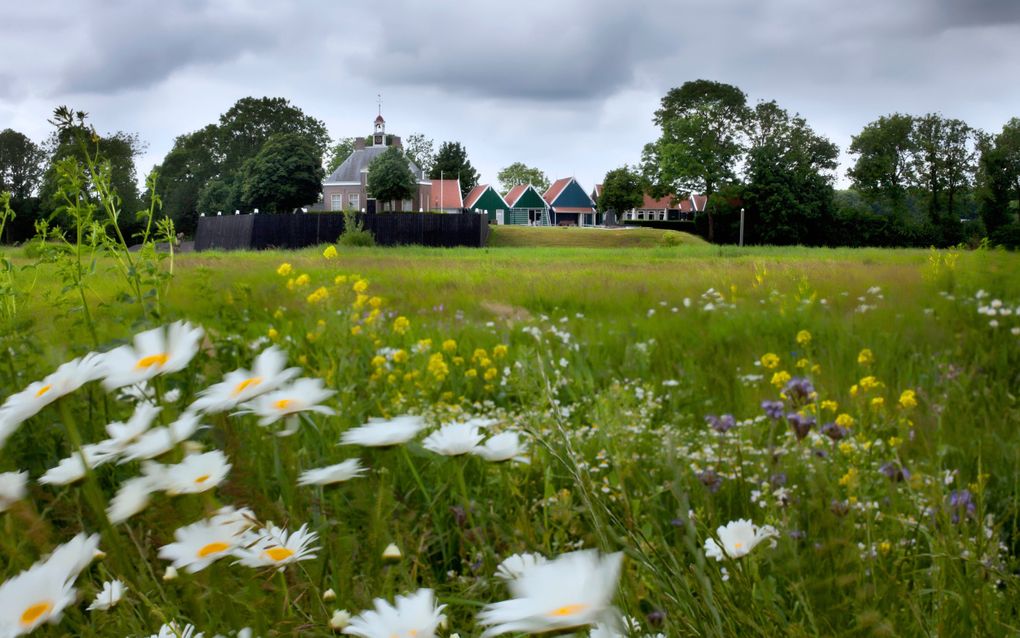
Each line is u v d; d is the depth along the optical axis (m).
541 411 2.49
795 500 1.84
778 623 1.04
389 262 23.58
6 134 87.50
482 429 1.97
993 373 4.76
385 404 3.29
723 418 2.59
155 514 0.94
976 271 8.61
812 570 1.24
